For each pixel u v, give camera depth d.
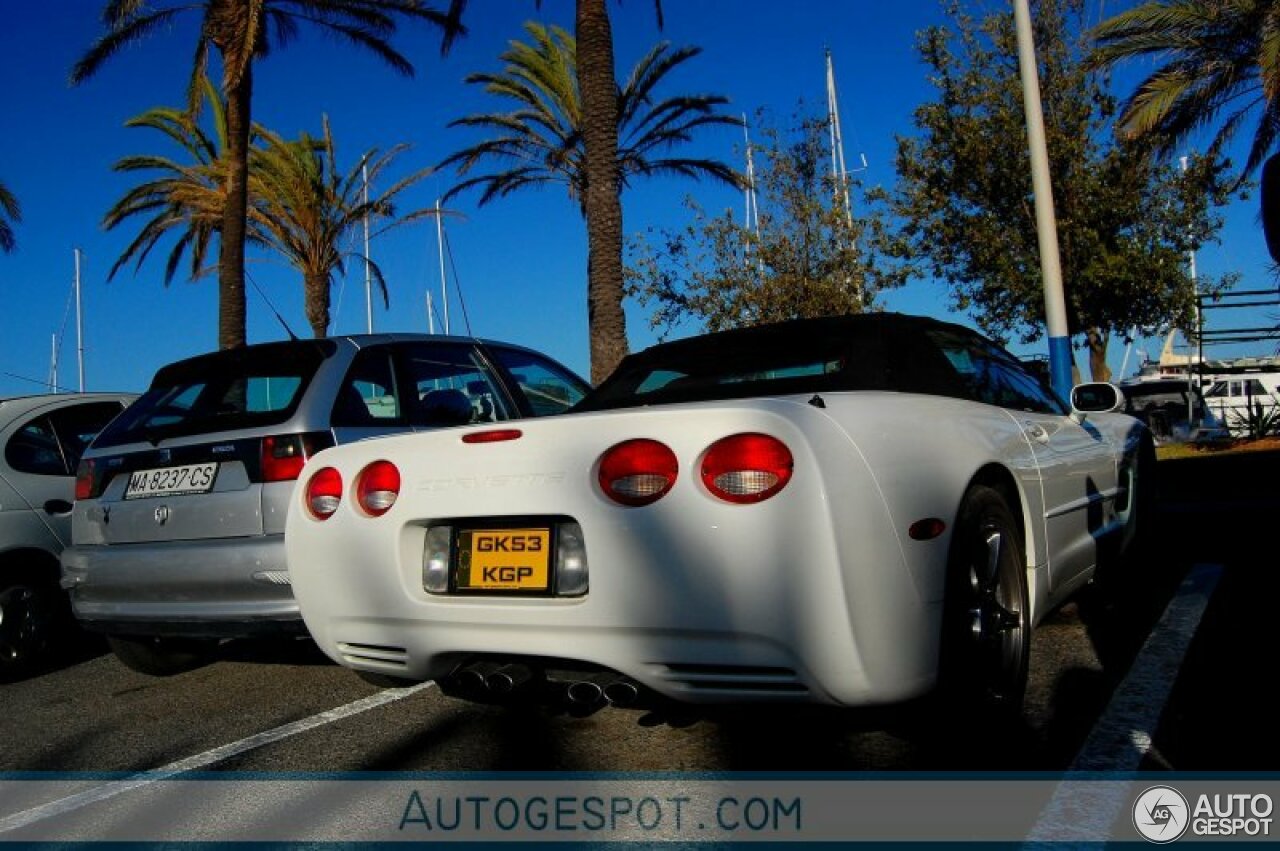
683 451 2.78
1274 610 4.80
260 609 4.14
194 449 4.48
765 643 2.62
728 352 4.15
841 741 3.41
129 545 4.59
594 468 2.90
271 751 3.73
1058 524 4.06
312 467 3.57
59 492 5.82
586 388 6.51
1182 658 4.12
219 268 14.66
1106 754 3.14
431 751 3.61
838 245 18.67
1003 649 3.37
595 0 13.46
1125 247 19.25
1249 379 24.31
